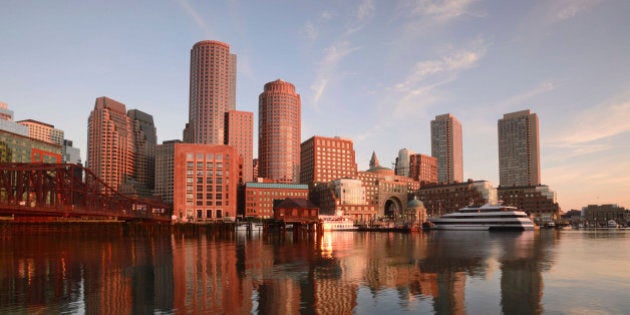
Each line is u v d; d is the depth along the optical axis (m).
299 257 69.81
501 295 40.41
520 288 43.72
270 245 97.06
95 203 146.25
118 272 52.44
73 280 46.78
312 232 158.00
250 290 41.59
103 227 147.62
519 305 36.69
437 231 190.12
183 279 47.44
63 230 140.62
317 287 43.41
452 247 93.19
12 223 132.38
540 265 61.16
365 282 46.34
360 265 59.94
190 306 35.25
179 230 158.38
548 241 116.88
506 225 188.38
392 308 35.22
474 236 146.00
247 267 57.25
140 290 41.34
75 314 32.84
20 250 82.56
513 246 96.81
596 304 37.31
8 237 126.69
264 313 33.25
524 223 186.62
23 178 107.44
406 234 161.75
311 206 155.25
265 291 41.16
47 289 41.84
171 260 64.69
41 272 52.50
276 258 68.00
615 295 40.75
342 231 192.50
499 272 54.31
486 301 38.00
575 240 121.88
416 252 80.12
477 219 195.00
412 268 57.50
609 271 55.62
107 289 41.91
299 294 40.03
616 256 73.94
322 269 55.84
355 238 131.50
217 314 33.00
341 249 86.31
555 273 53.62
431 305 36.38
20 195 105.00
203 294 39.75
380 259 67.56
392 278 49.12
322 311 34.09
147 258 67.50
